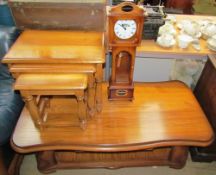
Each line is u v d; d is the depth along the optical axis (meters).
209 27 1.43
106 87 1.39
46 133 1.14
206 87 1.41
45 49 1.02
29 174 1.44
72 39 1.09
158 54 1.33
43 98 1.19
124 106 1.28
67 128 1.17
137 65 1.62
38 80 0.97
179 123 1.20
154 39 1.40
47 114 1.19
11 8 1.07
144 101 1.31
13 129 1.22
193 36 1.42
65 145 1.11
